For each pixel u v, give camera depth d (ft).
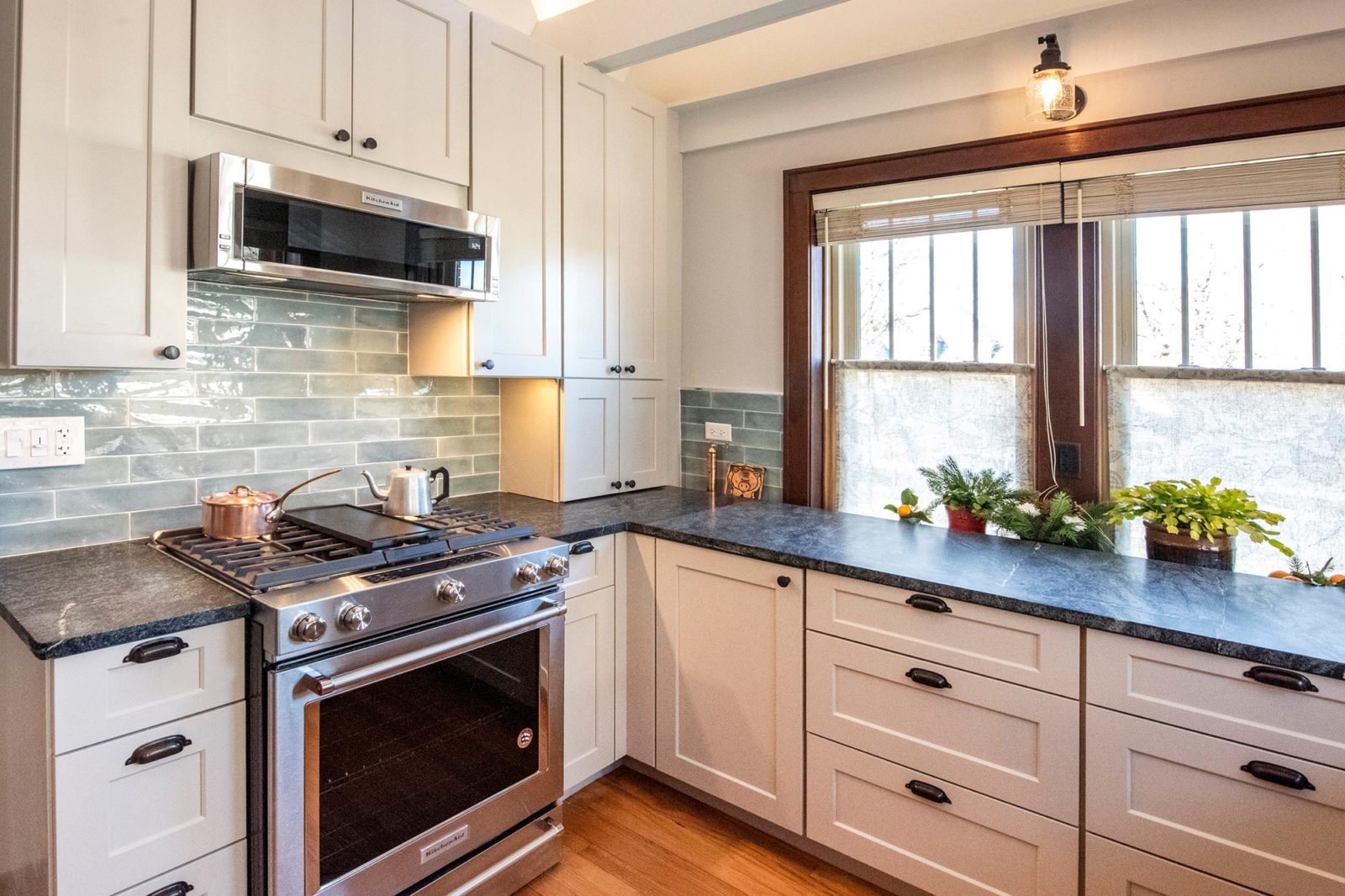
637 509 8.38
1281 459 6.31
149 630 4.24
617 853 6.79
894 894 6.26
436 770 5.63
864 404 8.59
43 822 4.09
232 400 6.63
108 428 5.93
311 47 5.88
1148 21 6.44
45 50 4.66
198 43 5.27
